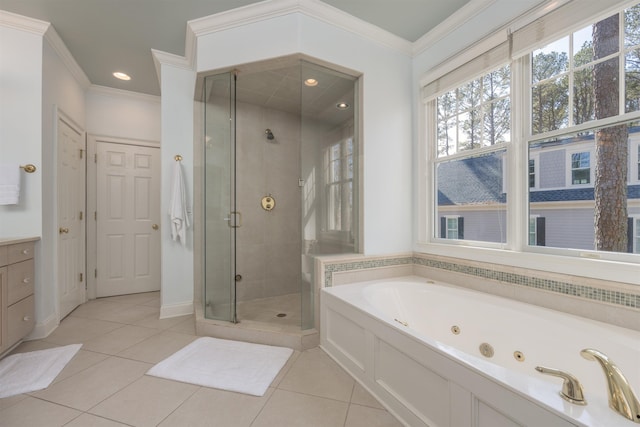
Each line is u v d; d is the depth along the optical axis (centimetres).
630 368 122
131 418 136
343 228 248
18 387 158
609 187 150
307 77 239
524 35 179
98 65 284
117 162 341
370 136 246
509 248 195
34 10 210
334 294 198
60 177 259
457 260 224
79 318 268
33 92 223
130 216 349
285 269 326
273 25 216
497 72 203
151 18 221
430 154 257
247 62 222
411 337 131
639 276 137
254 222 313
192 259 285
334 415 140
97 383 164
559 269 165
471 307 189
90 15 216
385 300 214
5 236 216
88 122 323
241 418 137
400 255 259
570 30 157
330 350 200
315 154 242
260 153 317
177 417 137
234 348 207
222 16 219
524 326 161
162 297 271
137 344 214
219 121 252
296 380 170
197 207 288
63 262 267
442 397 117
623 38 144
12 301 193
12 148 218
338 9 216
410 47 261
